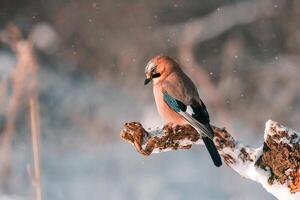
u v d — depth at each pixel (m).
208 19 21.94
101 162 15.08
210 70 20.72
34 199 9.09
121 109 18.81
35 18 22.84
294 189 5.14
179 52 17.47
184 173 14.23
